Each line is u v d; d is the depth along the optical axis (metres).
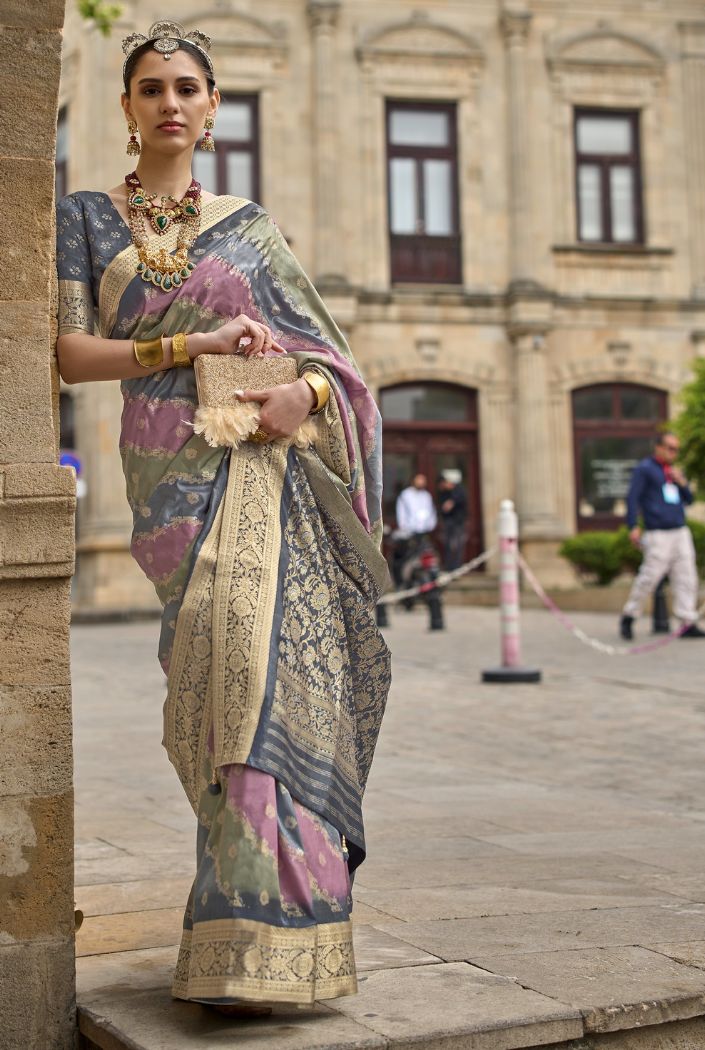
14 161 2.81
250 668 2.73
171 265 2.97
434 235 24.00
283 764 2.71
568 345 24.14
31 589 2.80
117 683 10.79
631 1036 2.76
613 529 24.23
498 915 3.59
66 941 2.82
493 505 23.78
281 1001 2.60
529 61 24.27
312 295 3.12
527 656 12.39
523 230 23.91
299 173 23.45
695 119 24.84
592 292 24.33
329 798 2.79
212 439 2.86
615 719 8.48
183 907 3.71
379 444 3.13
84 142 22.59
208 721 2.75
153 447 2.94
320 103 23.33
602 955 3.14
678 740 7.66
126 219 3.02
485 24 24.17
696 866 4.31
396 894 3.87
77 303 2.96
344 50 23.66
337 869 2.75
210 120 3.15
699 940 3.29
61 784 2.82
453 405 24.03
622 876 4.14
